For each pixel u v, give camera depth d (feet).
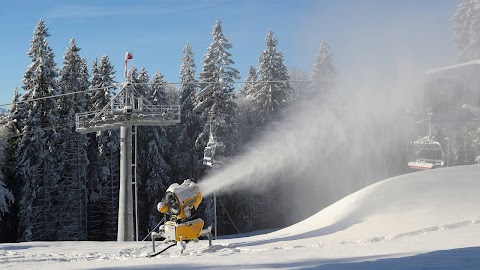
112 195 167.43
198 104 163.53
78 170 157.17
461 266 16.89
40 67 148.25
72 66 162.81
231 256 31.24
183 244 39.04
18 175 155.33
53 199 156.04
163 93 182.39
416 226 42.11
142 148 173.68
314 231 48.42
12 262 37.29
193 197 39.75
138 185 172.04
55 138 147.33
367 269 17.57
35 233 146.92
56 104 152.25
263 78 181.88
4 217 162.91
